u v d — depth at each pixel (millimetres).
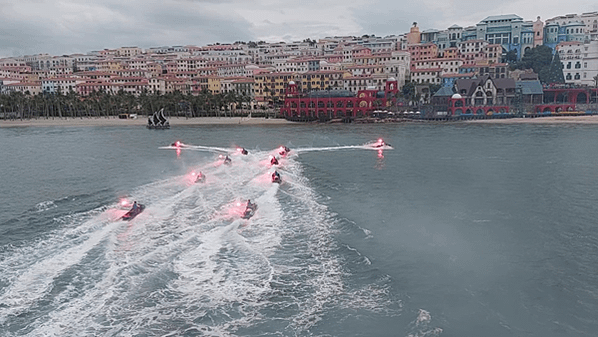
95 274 31094
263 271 32562
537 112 191875
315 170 74625
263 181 62000
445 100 195750
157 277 30844
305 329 25875
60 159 89062
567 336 26156
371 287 31094
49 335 24141
